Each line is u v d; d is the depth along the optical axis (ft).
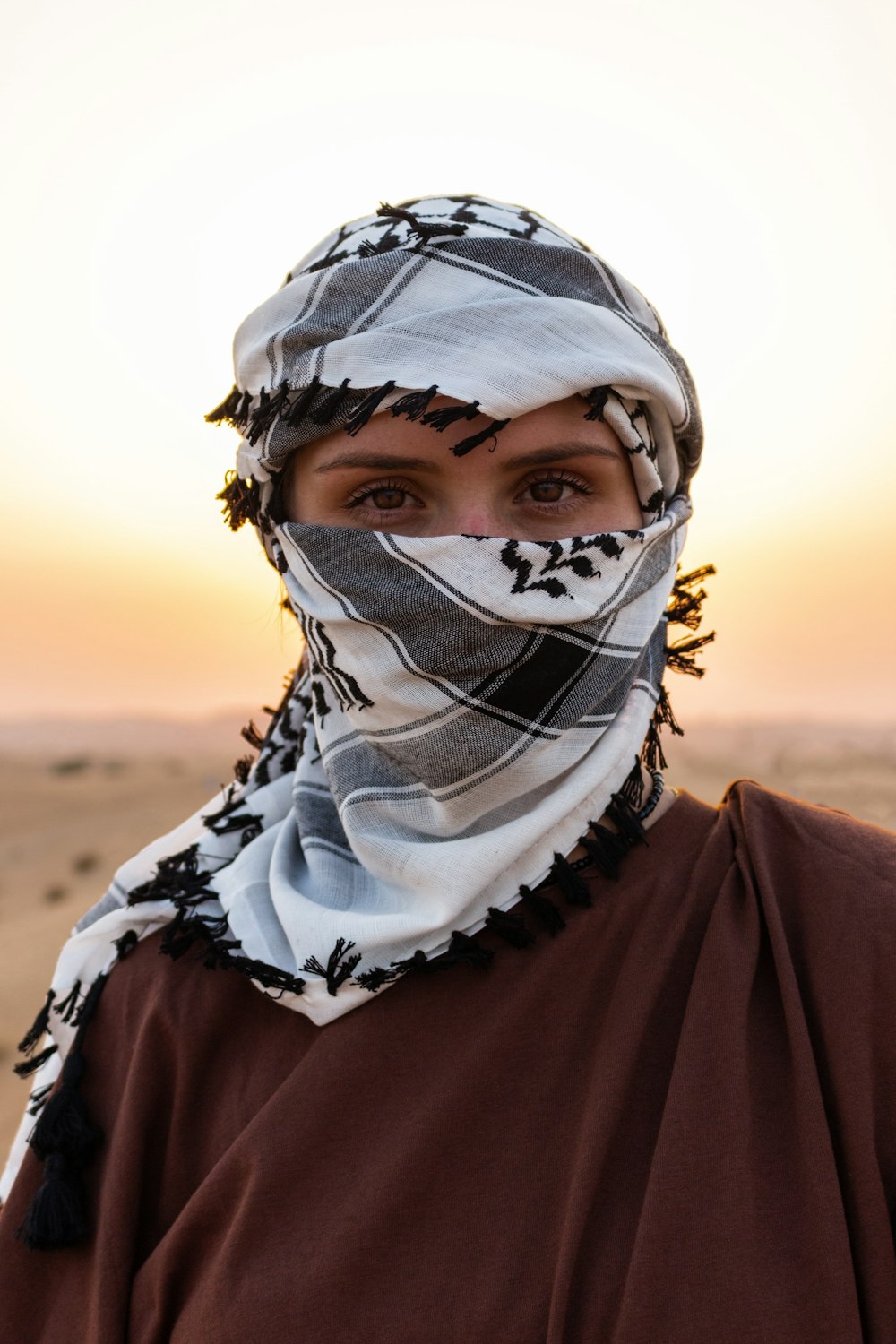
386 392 4.83
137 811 81.35
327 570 5.15
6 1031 29.73
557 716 4.96
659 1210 4.14
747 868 4.84
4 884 54.85
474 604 4.86
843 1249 3.99
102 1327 4.97
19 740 181.47
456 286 5.02
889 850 4.80
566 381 4.76
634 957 4.72
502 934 4.79
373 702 5.14
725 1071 4.32
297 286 5.29
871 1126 4.16
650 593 5.26
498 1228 4.40
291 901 5.19
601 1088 4.47
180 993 5.49
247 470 5.61
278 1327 4.43
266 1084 5.10
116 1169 5.22
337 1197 4.62
